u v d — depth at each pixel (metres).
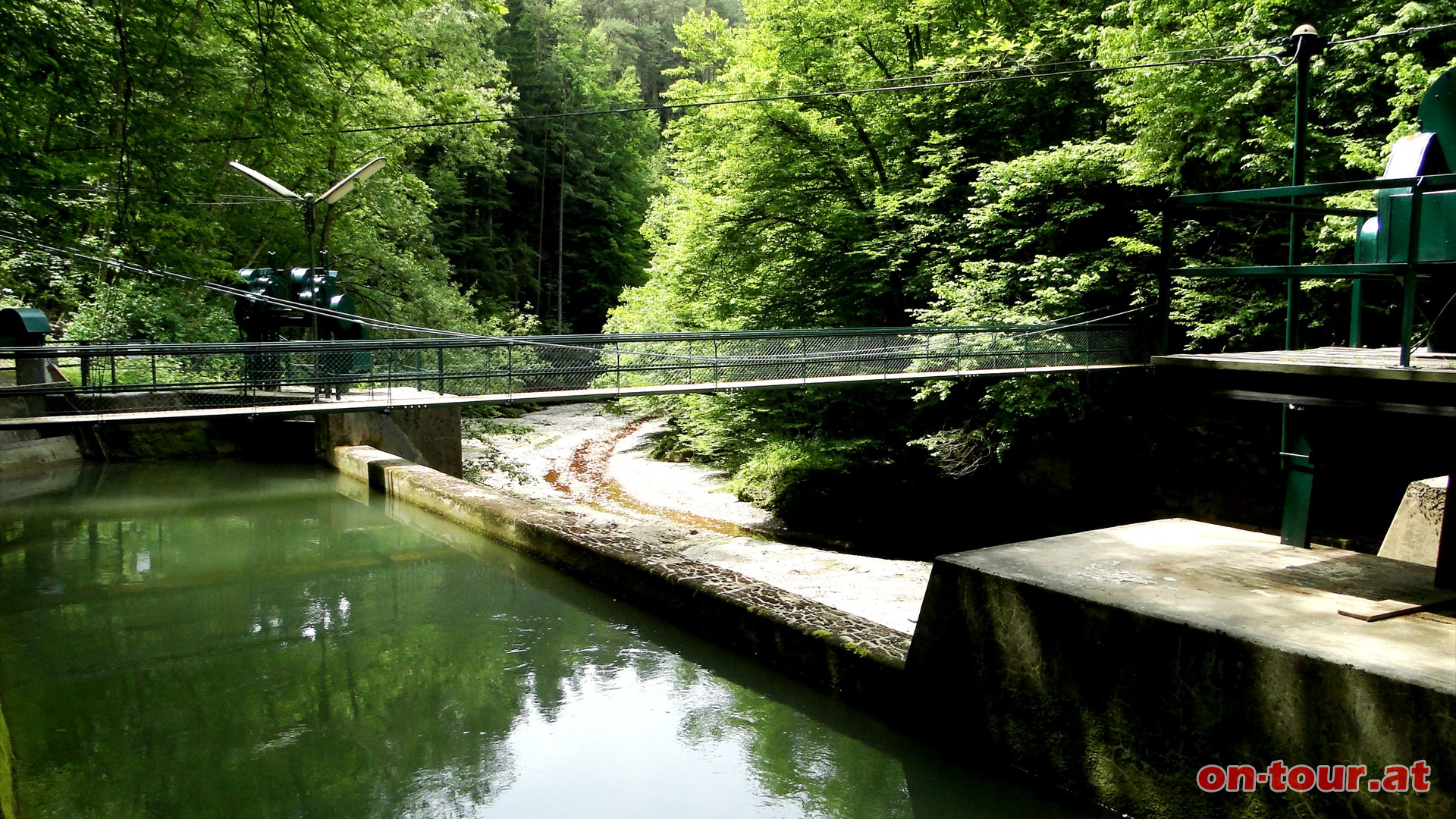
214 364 16.72
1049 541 5.41
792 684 6.49
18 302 17.75
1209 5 12.50
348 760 5.46
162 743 5.72
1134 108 13.48
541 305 43.75
